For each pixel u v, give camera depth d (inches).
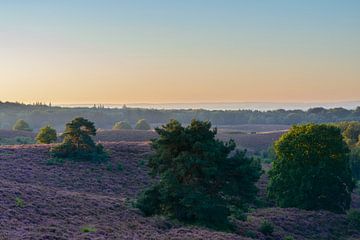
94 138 4936.0
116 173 2231.8
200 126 1366.9
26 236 850.1
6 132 4963.1
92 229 996.6
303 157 2082.9
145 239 965.2
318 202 2053.4
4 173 1870.1
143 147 2876.5
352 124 6299.2
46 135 3287.4
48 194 1320.1
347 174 2082.9
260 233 1354.6
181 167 1291.8
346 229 1708.9
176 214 1318.9
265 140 6171.3
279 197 2096.5
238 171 1338.6
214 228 1278.3
